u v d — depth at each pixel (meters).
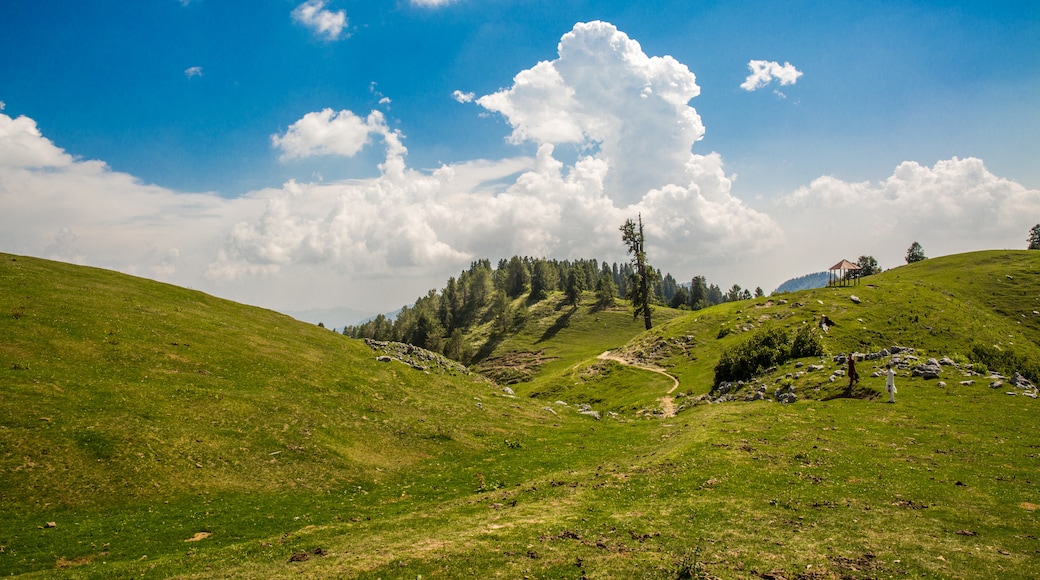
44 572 16.36
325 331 65.62
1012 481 22.58
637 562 15.65
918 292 100.44
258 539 20.50
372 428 38.22
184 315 51.84
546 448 37.56
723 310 109.50
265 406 36.81
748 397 53.06
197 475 27.09
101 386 32.94
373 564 15.81
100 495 23.95
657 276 127.62
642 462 28.55
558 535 18.16
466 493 27.41
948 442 29.14
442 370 63.78
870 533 17.59
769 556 15.92
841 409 39.62
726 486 23.25
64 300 45.31
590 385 97.81
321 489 27.81
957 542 16.61
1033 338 88.81
